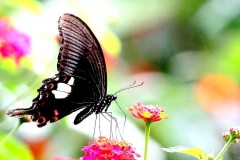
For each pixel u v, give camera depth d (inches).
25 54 25.3
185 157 29.8
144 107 22.2
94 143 21.8
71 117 25.6
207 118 30.6
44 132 27.6
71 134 28.0
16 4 26.3
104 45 26.9
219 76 31.0
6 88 25.0
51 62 25.9
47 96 23.6
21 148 24.4
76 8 26.8
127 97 30.3
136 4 32.2
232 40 32.5
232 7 32.5
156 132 29.8
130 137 26.0
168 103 30.7
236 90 30.8
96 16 26.9
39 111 23.5
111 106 29.0
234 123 30.5
